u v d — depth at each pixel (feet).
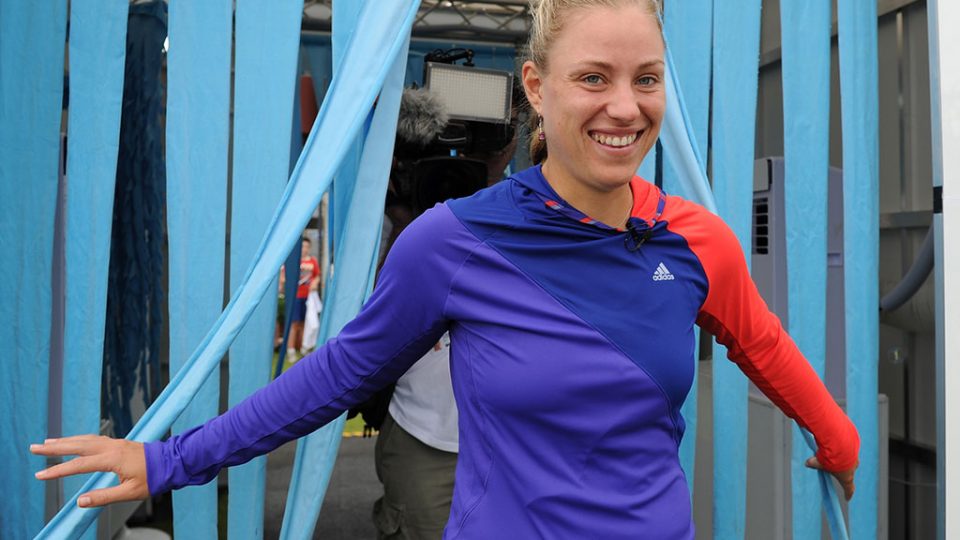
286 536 5.05
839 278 7.72
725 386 6.13
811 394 3.84
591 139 2.89
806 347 6.27
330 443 5.07
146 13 8.62
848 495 4.47
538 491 2.93
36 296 5.37
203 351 4.47
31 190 5.34
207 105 5.33
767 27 10.78
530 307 2.96
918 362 9.14
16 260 5.33
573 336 2.92
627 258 3.03
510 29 13.84
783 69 6.23
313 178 4.75
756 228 7.87
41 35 5.32
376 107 5.13
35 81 5.32
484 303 3.01
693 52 6.06
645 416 2.97
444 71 7.79
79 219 5.26
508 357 2.96
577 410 2.92
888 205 9.41
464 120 7.75
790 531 7.32
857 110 6.36
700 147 6.08
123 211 8.80
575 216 3.01
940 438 6.14
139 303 8.94
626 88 2.81
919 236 8.98
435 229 3.06
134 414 9.96
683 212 3.22
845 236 6.42
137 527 10.58
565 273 2.98
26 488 5.36
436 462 6.09
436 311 3.12
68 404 5.27
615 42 2.76
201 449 3.29
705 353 9.34
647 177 5.91
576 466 2.94
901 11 9.09
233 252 5.36
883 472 7.64
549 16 2.95
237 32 5.33
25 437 5.36
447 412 6.04
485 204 3.10
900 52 9.12
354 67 4.98
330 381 3.29
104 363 8.86
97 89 5.27
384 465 6.38
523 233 3.02
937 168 6.11
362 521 11.43
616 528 2.91
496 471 3.01
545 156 3.64
